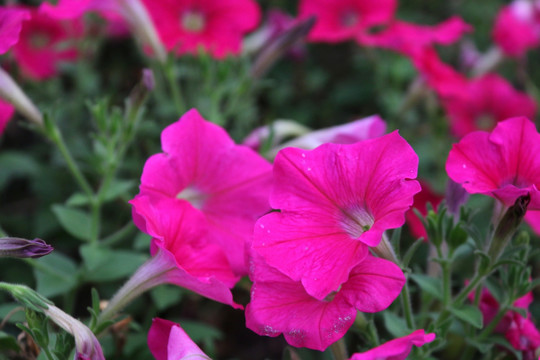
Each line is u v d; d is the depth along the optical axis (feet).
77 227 2.33
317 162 1.88
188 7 2.63
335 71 3.87
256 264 1.87
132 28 2.50
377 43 2.79
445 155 3.00
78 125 3.02
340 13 2.88
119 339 2.16
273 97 3.43
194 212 1.95
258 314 1.85
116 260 2.31
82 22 2.94
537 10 3.49
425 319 2.20
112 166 2.30
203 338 2.29
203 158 2.02
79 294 2.67
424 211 2.51
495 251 1.93
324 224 1.86
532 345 2.06
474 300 2.07
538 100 3.43
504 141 1.88
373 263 1.82
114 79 3.31
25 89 3.03
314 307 1.85
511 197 1.86
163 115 2.74
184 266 1.92
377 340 1.95
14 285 1.86
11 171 2.75
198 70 2.76
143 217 1.86
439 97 2.97
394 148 1.86
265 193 2.05
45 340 1.90
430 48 2.83
